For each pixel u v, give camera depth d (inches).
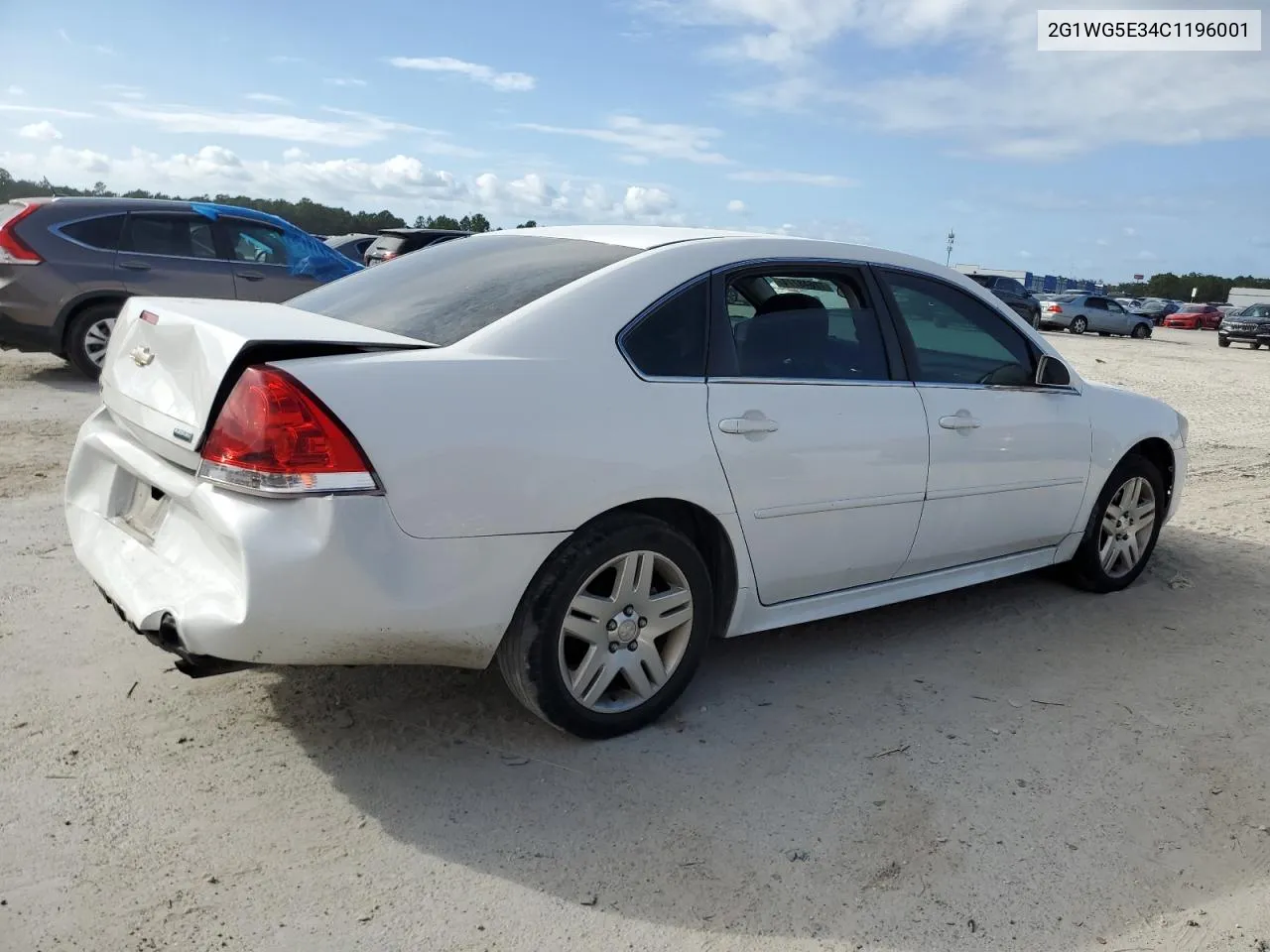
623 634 125.6
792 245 147.2
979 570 172.7
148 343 121.7
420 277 143.5
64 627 150.8
